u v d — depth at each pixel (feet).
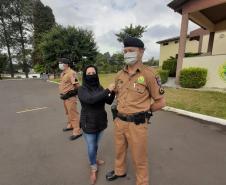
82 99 8.63
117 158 8.91
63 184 8.80
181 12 33.73
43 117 19.97
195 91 28.84
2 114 21.67
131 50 6.92
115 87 8.00
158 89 7.22
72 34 74.84
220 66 29.96
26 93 38.17
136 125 7.32
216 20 40.93
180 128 15.34
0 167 10.34
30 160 11.00
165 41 83.35
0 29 130.41
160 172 9.50
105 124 9.32
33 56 135.64
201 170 9.62
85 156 11.35
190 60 32.96
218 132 14.43
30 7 133.49
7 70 132.77
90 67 8.79
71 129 15.89
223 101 22.31
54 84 57.72
